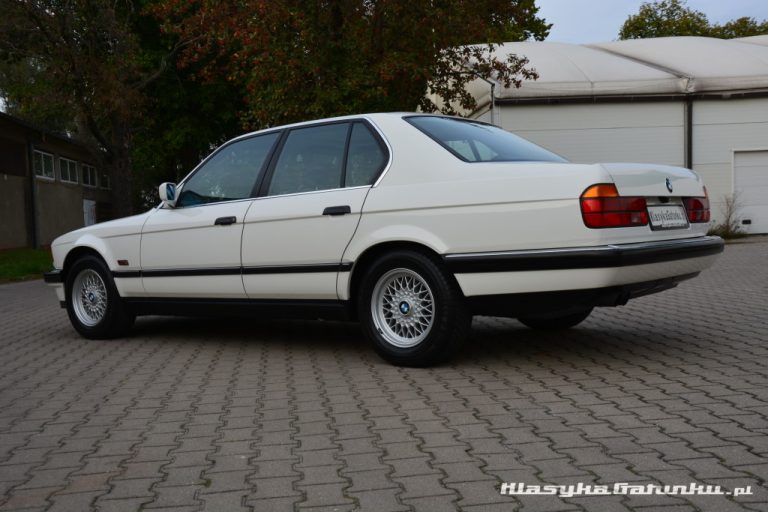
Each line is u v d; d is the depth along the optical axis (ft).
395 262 17.30
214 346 22.40
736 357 17.42
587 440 11.68
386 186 17.60
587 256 15.03
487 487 9.94
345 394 15.55
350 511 9.40
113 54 74.02
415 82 53.83
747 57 77.92
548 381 15.80
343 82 48.98
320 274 18.52
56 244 25.41
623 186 15.57
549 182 15.56
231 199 20.83
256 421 13.80
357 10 50.49
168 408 15.14
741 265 43.47
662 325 22.72
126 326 24.21
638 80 70.95
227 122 90.79
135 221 23.03
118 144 79.30
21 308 37.91
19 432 13.87
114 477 11.14
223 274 20.53
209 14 53.47
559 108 71.05
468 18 52.49
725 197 72.54
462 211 16.37
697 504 9.04
